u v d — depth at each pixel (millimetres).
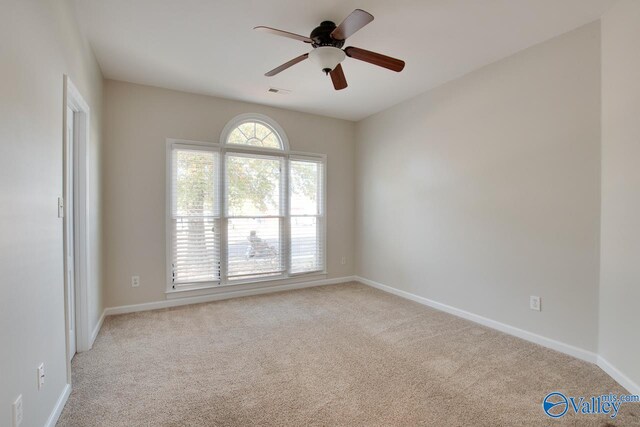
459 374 2230
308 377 2191
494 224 3072
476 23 2424
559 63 2574
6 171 1234
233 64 3121
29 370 1421
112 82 3463
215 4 2205
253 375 2217
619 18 2131
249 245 4227
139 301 3605
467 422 1734
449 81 3510
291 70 3238
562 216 2562
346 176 5008
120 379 2156
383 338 2852
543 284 2691
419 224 3926
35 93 1514
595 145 2365
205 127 3938
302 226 4648
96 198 2990
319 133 4750
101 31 2531
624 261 2082
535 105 2736
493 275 3084
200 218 3914
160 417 1770
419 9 2250
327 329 3064
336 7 2232
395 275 4301
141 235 3607
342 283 4918
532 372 2258
